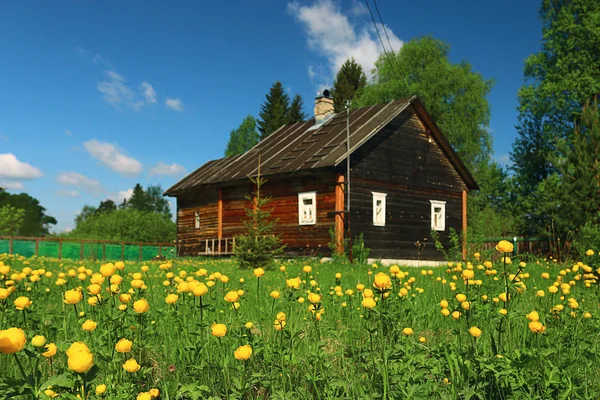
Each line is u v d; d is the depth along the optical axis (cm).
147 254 3084
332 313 534
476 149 4128
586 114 2489
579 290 677
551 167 3816
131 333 376
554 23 3500
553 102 3500
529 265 1398
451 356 327
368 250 1944
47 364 369
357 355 369
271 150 2603
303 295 557
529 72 3738
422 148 2434
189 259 2420
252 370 335
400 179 2300
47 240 2716
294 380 339
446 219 2511
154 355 394
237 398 294
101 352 331
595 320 447
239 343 370
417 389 279
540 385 300
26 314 460
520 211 3862
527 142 3912
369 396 286
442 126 4122
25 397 280
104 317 396
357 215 2089
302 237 2155
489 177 4444
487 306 452
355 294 602
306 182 2169
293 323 436
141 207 11038
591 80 3228
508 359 313
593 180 2220
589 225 1645
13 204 7288
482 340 401
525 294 702
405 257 2272
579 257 1548
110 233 5159
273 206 2277
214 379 331
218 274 524
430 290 711
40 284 692
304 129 2734
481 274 725
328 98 2709
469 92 4153
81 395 239
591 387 323
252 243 1520
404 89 4156
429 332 475
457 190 2588
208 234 2639
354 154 2108
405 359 324
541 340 403
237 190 2473
